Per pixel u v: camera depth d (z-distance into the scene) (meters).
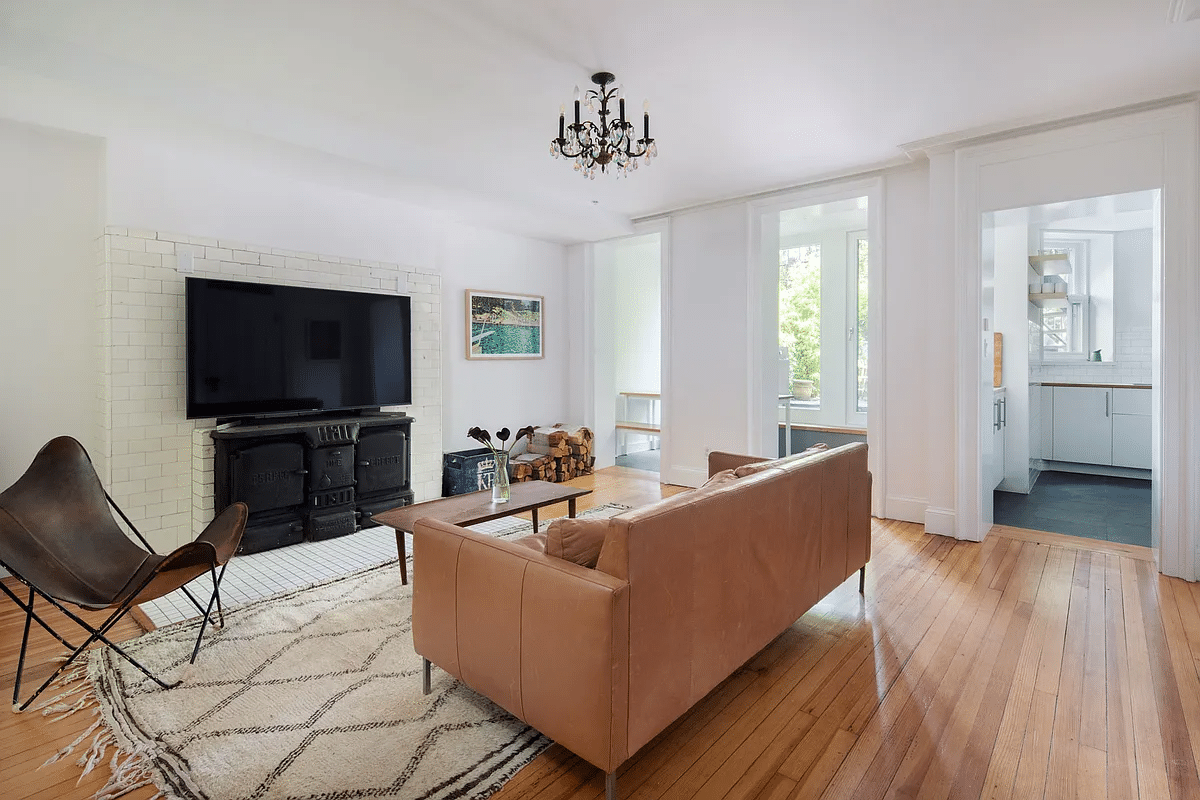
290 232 4.11
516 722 1.97
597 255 6.40
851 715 2.00
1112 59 2.76
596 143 2.97
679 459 5.59
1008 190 3.64
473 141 3.79
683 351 5.51
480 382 5.72
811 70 2.85
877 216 4.32
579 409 6.50
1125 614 2.75
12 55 2.53
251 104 3.21
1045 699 2.08
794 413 6.50
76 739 1.88
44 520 2.48
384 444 4.33
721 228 5.20
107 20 2.43
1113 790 1.64
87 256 3.48
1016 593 3.02
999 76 2.92
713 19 2.42
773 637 2.23
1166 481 3.21
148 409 3.52
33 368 3.33
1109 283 6.18
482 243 5.70
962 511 3.88
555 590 1.62
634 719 1.58
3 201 3.22
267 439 3.73
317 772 1.72
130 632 2.64
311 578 3.27
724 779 1.70
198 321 3.57
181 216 3.63
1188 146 3.11
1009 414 5.29
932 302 3.99
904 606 2.88
